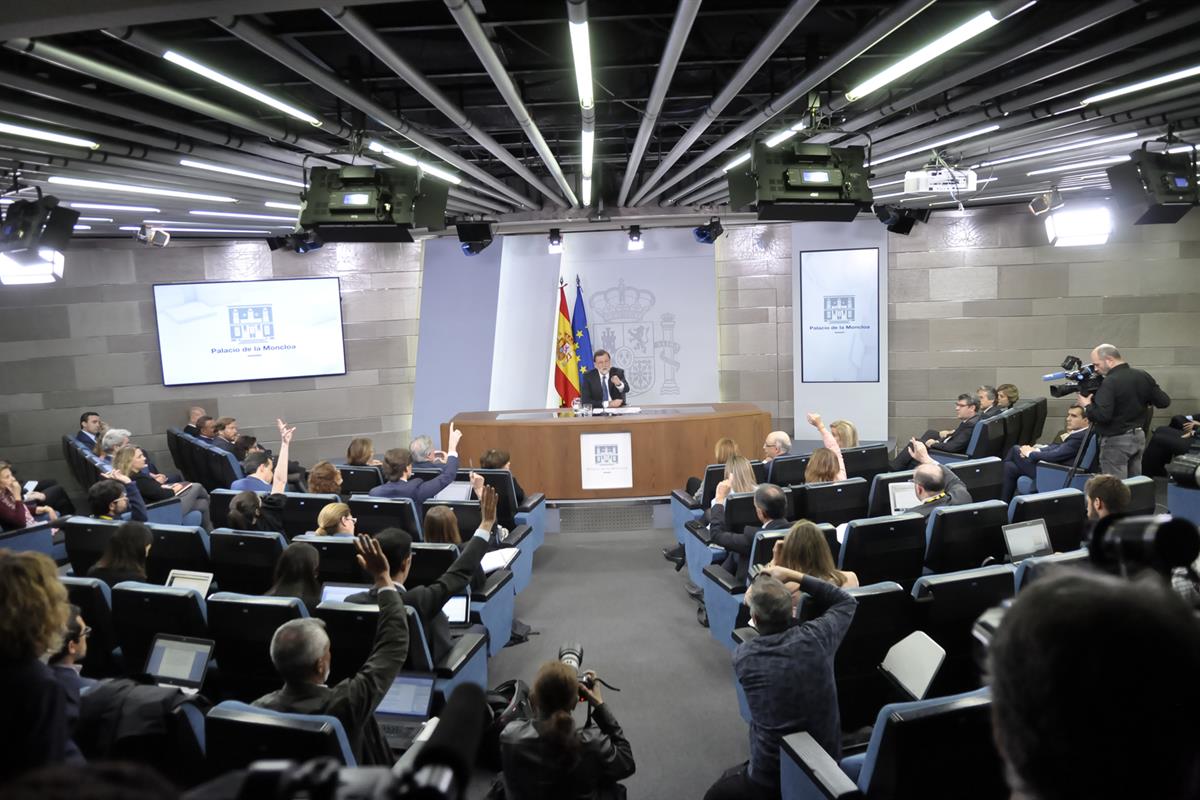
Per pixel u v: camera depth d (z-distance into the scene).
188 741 2.47
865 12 4.35
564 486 7.88
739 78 4.21
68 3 2.57
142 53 4.24
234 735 2.21
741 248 11.41
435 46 4.72
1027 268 10.61
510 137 7.15
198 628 3.31
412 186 5.25
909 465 8.16
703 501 6.07
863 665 3.27
